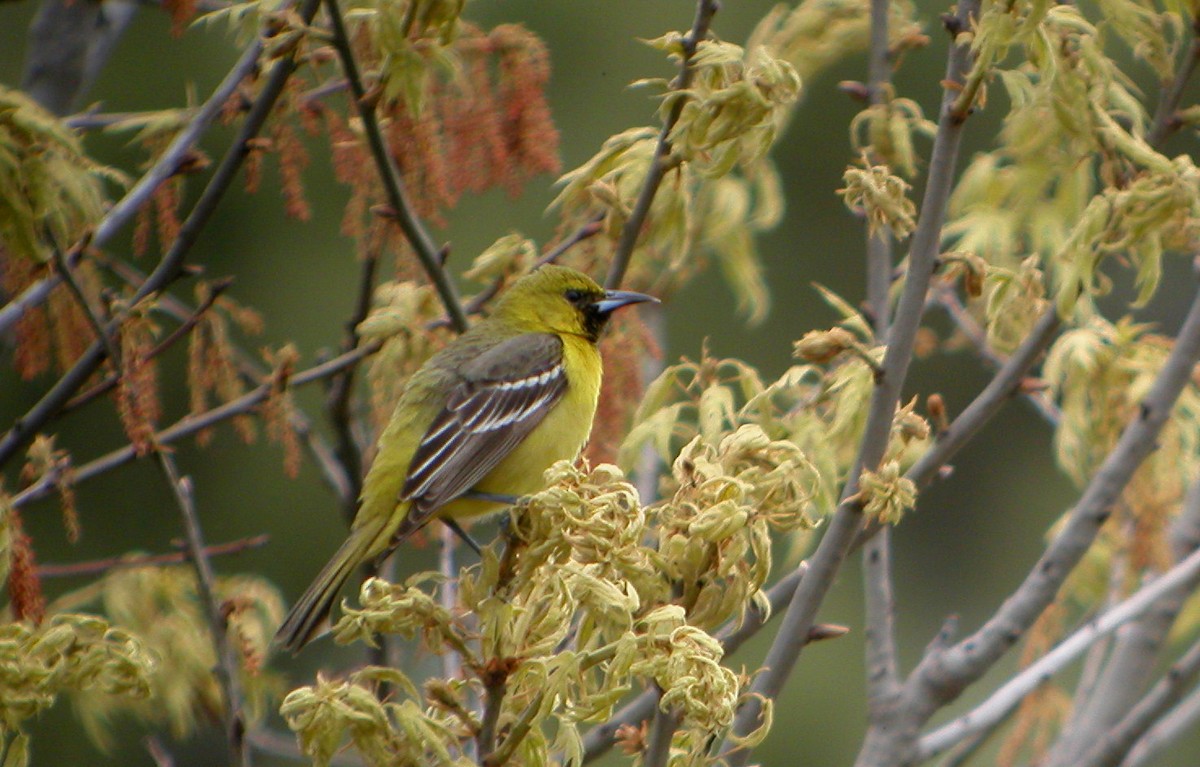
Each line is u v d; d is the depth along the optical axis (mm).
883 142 10188
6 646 7129
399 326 10578
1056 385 10422
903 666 24734
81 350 9820
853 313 8922
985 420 8422
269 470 22250
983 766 17531
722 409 9141
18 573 8070
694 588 6691
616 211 10242
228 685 7965
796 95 8938
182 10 9156
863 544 9289
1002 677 20219
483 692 6508
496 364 11031
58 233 8617
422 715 6105
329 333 21484
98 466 9469
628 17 21672
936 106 22906
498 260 10953
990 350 11375
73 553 21734
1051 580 9094
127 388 8445
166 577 10867
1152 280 7957
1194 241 8164
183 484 8508
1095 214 8078
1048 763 10750
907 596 25578
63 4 11523
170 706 10391
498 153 10133
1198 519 11234
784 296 23469
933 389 25109
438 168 9922
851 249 23703
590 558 6500
